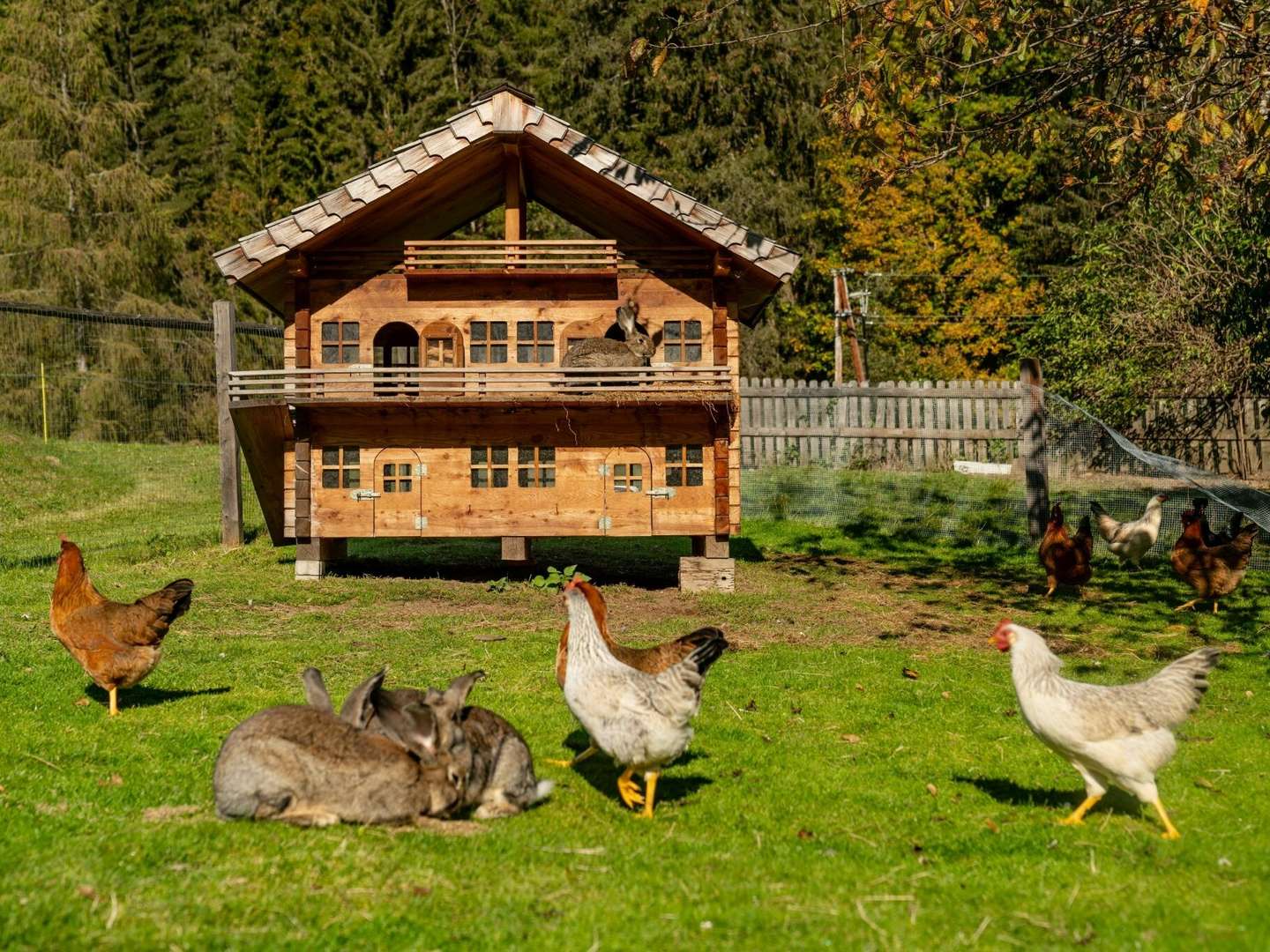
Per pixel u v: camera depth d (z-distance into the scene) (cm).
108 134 4000
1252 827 649
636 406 1385
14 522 1852
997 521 1853
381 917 480
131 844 550
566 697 674
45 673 955
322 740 604
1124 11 1197
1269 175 1178
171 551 1636
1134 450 1717
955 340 3925
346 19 4784
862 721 880
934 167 3866
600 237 1742
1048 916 505
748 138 4031
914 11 1148
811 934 477
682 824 644
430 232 1677
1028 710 652
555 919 491
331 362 1421
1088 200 4041
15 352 3481
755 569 1583
